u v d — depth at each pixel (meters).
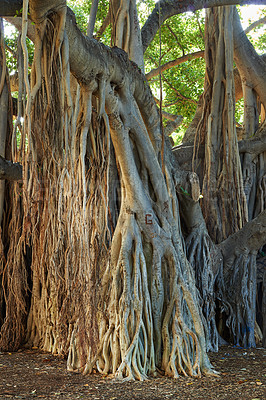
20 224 9.91
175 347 7.24
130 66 7.38
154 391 6.20
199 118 13.71
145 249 7.81
